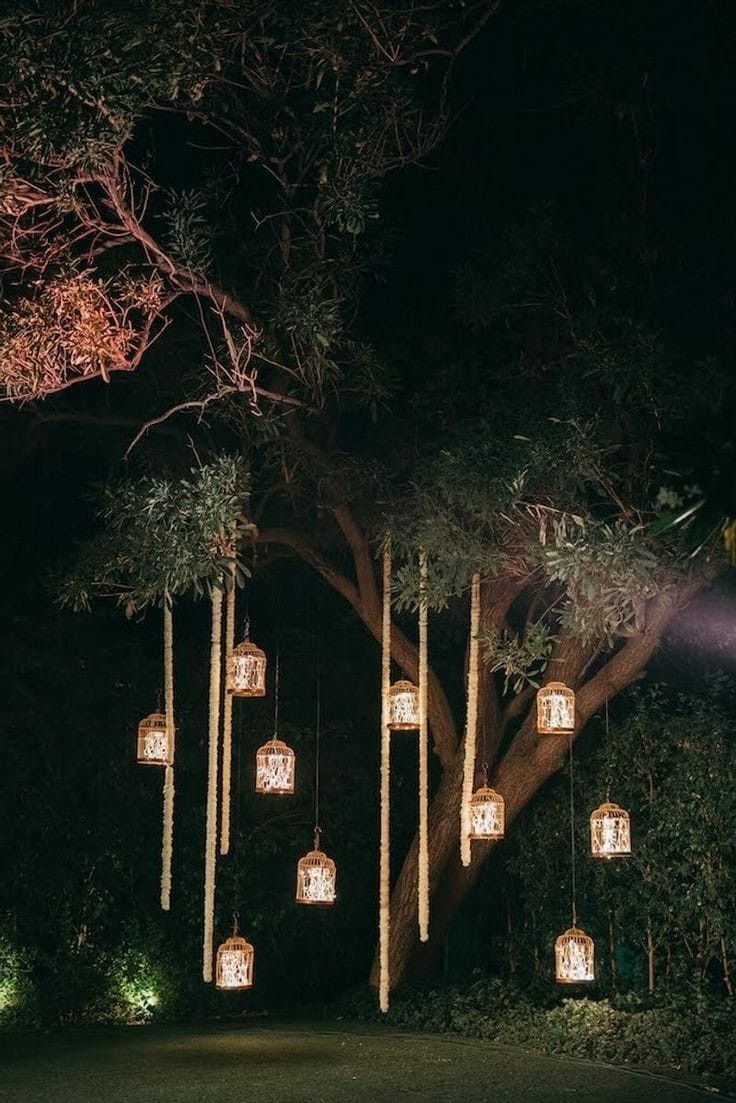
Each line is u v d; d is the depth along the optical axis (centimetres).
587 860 1266
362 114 992
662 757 1211
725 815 1144
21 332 927
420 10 1023
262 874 1396
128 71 866
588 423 935
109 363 972
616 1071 991
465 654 1364
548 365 1112
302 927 1411
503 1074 977
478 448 947
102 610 1384
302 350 1060
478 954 1393
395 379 1212
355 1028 1216
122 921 1330
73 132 855
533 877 1312
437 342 1213
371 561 1240
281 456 1164
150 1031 1217
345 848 1434
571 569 849
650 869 1202
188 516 940
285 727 1422
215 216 1207
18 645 1323
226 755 986
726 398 941
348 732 1449
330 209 972
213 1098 887
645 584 859
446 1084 938
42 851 1302
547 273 1145
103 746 1347
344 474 1166
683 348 1067
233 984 1047
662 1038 1045
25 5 842
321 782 1430
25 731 1316
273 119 1067
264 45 1019
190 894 1359
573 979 1095
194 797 1385
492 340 1197
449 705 1341
